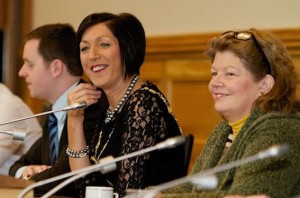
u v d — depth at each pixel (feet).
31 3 29.50
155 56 26.00
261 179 10.78
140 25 15.37
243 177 10.92
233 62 12.12
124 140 14.16
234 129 12.55
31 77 18.21
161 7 25.91
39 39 18.21
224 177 11.90
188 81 25.21
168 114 14.64
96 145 15.07
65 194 15.12
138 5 26.48
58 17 28.73
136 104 14.40
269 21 23.43
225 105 12.23
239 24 24.03
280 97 11.94
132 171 13.76
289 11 23.02
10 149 18.52
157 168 14.19
